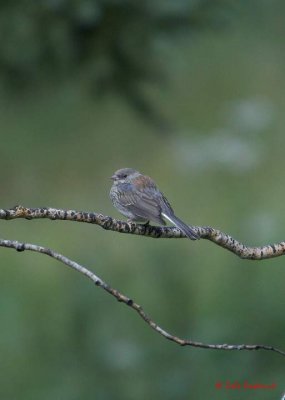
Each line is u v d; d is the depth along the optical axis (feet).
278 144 61.00
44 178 65.00
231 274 44.52
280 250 26.27
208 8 40.04
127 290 42.83
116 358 40.19
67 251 54.75
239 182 58.90
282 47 74.08
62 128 66.59
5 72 41.47
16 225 58.08
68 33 40.24
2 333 44.91
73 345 41.34
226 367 39.06
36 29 40.42
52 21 40.16
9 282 51.11
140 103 42.22
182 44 40.50
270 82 72.13
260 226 44.57
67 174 65.16
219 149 49.16
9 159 65.46
